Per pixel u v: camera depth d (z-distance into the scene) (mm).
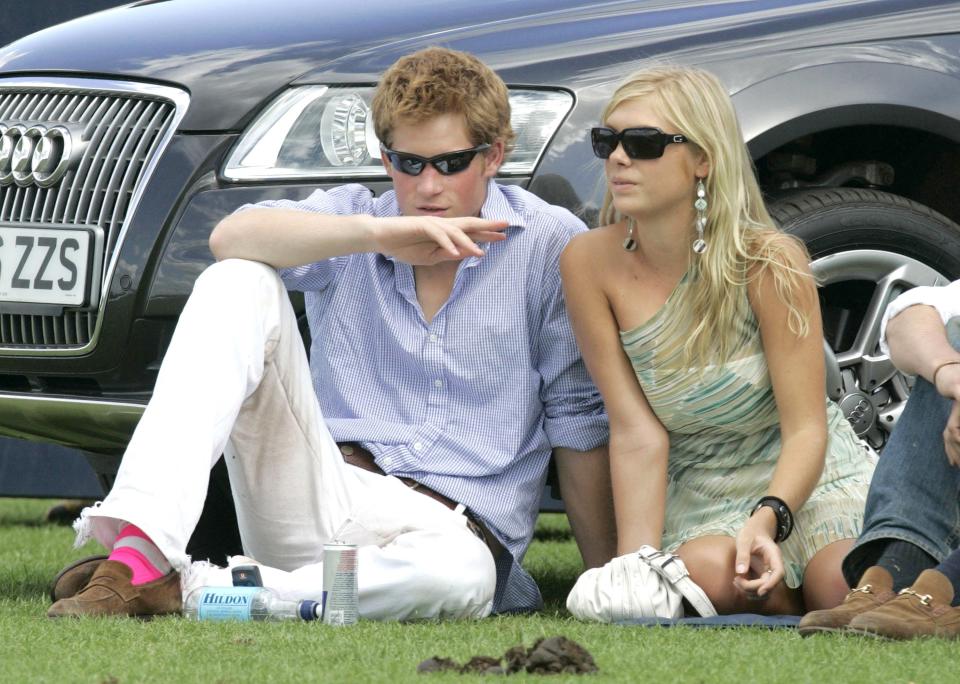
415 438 12070
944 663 8945
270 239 11398
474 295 12133
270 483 11508
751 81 13430
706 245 11633
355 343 12312
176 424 10633
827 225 13734
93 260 13469
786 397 11656
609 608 11180
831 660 9000
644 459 11961
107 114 13812
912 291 11172
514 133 12289
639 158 11469
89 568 10977
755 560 11383
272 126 13242
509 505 12086
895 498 10578
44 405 13656
